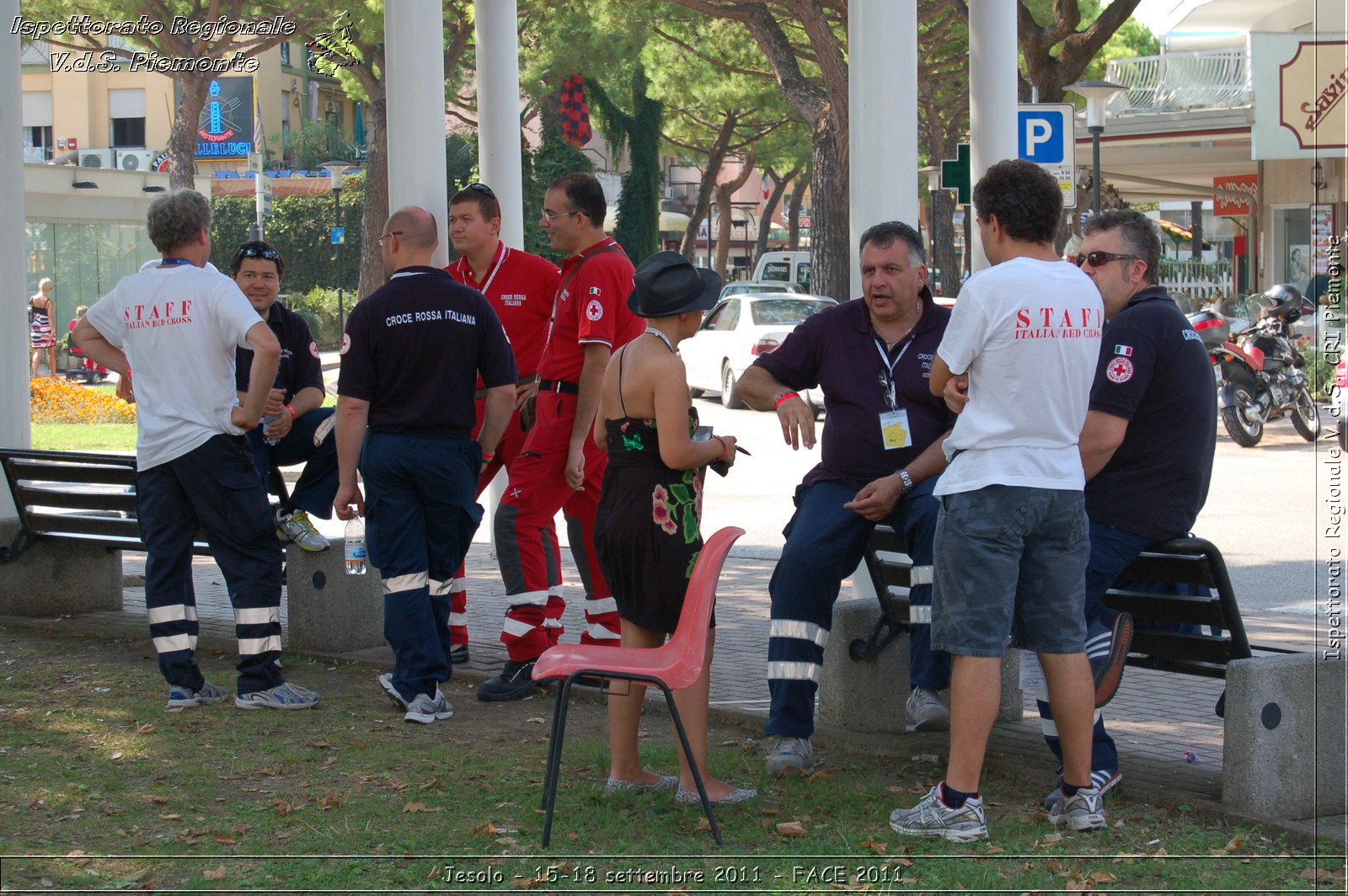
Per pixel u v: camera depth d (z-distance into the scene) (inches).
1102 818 180.1
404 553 239.6
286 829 180.4
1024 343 172.1
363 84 1059.9
